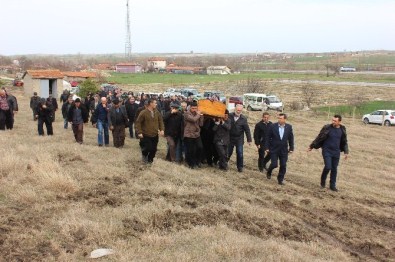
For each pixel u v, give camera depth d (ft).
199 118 42.47
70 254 20.68
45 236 22.50
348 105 172.76
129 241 22.84
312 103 183.62
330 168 41.11
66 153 41.73
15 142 47.93
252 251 22.26
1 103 60.80
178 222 26.13
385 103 181.37
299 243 25.67
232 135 44.34
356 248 27.68
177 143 44.98
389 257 26.84
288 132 41.06
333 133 41.16
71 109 53.06
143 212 26.66
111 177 34.45
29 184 30.27
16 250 20.68
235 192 34.65
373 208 37.01
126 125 51.98
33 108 76.79
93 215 25.81
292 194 37.86
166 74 423.64
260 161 46.83
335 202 37.09
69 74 266.77
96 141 57.36
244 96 150.20
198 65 559.79
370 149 77.66
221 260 20.88
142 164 40.45
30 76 160.56
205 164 46.19
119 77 360.89
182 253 21.26
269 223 28.37
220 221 27.09
